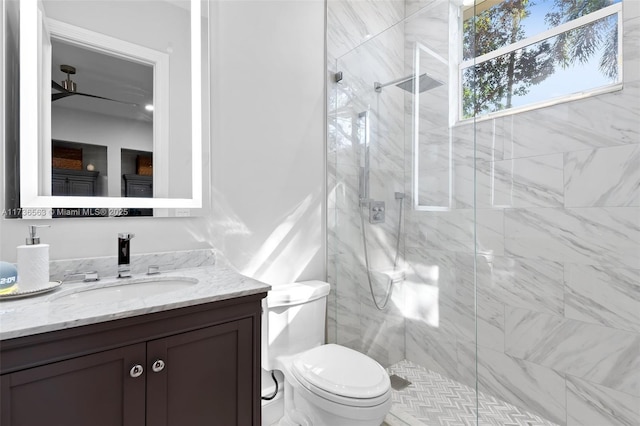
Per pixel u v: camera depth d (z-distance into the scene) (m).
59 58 1.16
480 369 1.99
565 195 1.67
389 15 2.39
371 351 1.94
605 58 1.57
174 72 1.40
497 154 1.92
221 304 0.99
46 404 0.73
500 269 1.90
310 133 1.89
